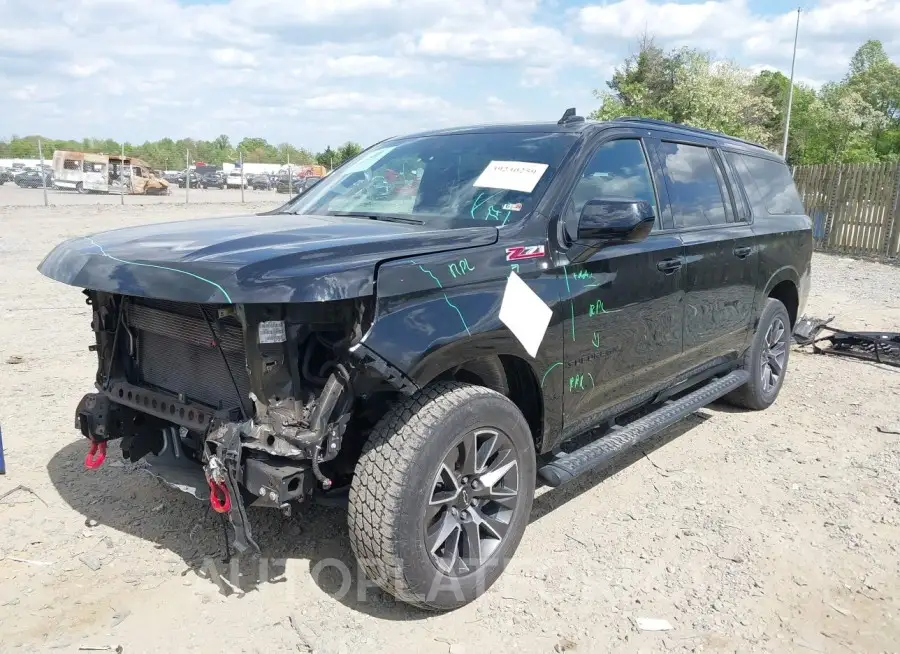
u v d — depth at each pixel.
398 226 3.48
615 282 3.79
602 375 3.83
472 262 3.10
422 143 4.34
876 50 61.06
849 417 5.71
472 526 3.15
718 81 32.62
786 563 3.58
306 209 4.19
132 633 2.92
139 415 3.54
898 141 53.09
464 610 3.15
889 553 3.69
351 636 2.96
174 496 4.05
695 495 4.30
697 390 5.05
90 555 3.45
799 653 2.94
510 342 3.16
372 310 2.73
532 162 3.76
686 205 4.59
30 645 2.82
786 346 5.96
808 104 54.94
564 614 3.15
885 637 3.05
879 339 7.45
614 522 3.96
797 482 4.50
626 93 34.88
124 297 3.34
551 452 3.84
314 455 2.70
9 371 6.28
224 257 2.72
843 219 17.25
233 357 2.93
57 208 24.50
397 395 3.12
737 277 4.98
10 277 10.80
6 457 4.51
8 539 3.58
